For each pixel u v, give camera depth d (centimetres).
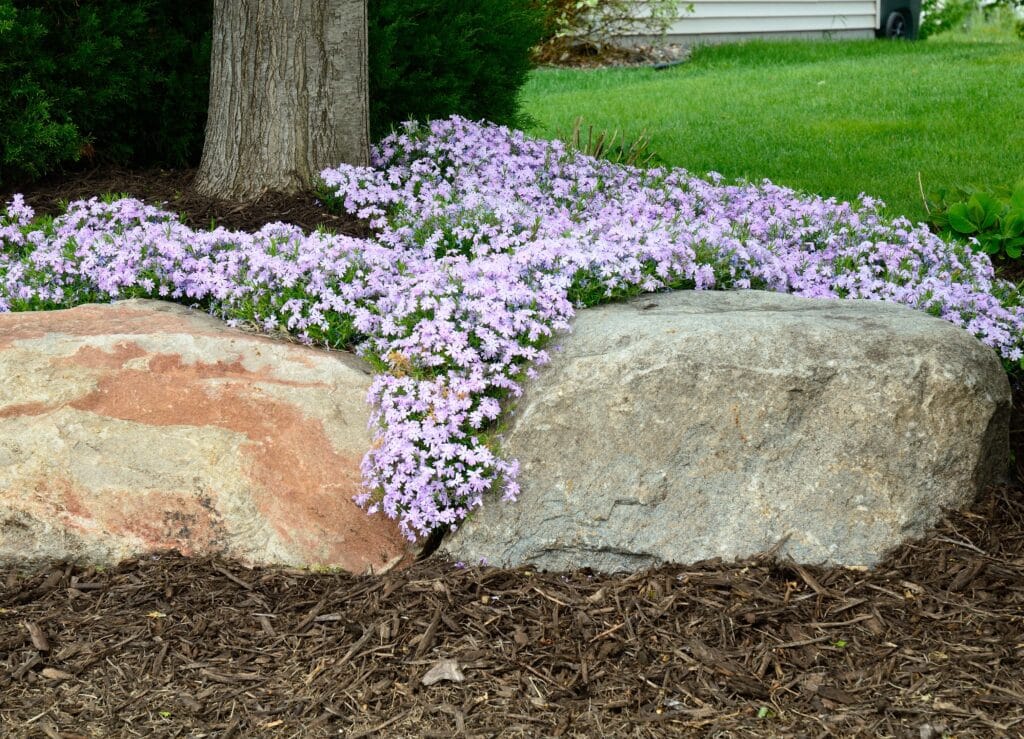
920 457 396
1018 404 502
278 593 377
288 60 646
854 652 343
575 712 319
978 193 705
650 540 392
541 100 1373
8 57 666
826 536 390
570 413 398
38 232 569
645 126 1164
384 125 768
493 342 414
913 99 1251
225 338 451
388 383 411
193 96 742
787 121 1175
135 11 707
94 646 350
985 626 350
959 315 522
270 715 320
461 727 313
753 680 330
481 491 397
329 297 474
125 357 435
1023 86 1272
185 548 397
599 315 456
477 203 574
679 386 394
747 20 1925
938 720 310
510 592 377
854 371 395
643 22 1769
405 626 358
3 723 316
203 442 408
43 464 405
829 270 547
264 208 641
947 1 2417
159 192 680
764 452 394
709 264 513
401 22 756
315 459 410
